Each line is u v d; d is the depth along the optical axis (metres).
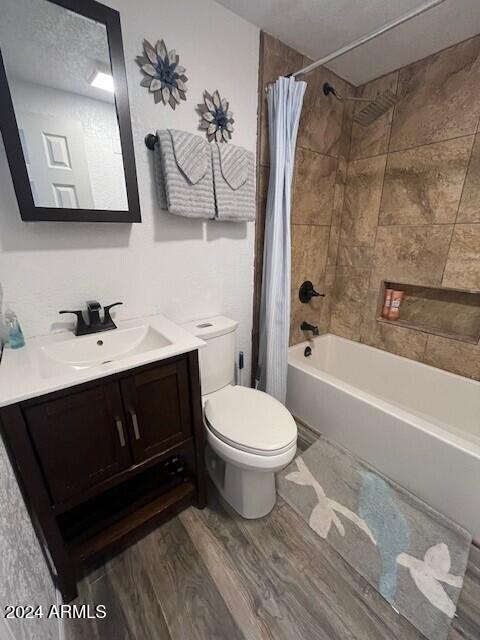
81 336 1.14
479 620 0.95
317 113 1.73
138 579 1.06
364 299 2.14
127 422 1.00
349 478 1.49
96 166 1.07
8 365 0.91
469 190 1.54
